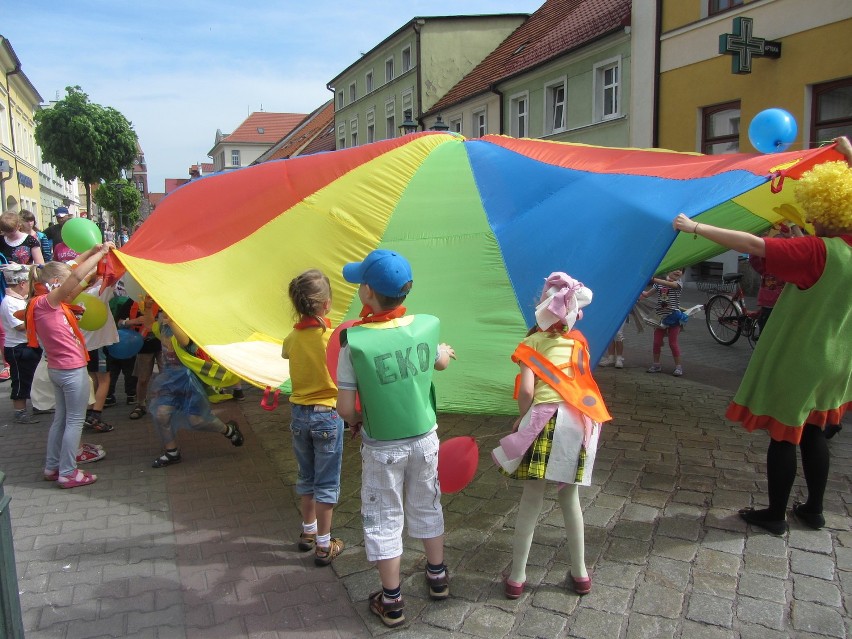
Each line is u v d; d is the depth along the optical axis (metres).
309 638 2.88
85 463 5.03
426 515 3.05
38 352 6.10
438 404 4.07
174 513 4.15
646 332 10.34
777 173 3.67
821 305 3.38
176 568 3.47
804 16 11.64
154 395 4.97
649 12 14.96
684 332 10.38
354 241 4.92
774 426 3.57
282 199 5.27
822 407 3.53
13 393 6.11
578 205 4.47
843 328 3.42
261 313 4.68
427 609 3.07
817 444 3.65
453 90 26.41
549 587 3.21
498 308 4.39
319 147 40.91
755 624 2.89
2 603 2.13
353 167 5.33
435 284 4.57
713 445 5.14
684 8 14.17
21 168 29.70
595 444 3.02
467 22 26.80
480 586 3.25
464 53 27.00
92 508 4.22
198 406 4.98
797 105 11.96
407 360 2.90
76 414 4.55
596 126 17.22
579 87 17.78
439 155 5.40
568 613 3.00
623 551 3.53
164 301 4.32
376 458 2.91
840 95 11.41
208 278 4.80
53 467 4.68
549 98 19.38
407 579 3.33
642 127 15.53
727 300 9.19
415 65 27.06
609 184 4.55
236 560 3.55
